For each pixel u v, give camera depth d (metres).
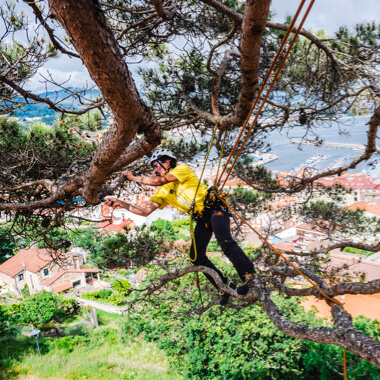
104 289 35.47
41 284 41.75
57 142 5.54
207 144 6.43
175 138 6.43
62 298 31.42
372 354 1.35
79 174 3.62
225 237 2.46
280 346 8.26
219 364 8.88
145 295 4.76
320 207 8.02
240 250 2.40
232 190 7.82
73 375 12.39
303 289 2.25
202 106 5.76
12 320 23.72
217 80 4.46
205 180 6.30
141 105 2.15
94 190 3.42
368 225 7.89
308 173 6.85
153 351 14.53
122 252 5.57
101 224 57.31
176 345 11.24
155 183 2.65
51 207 4.84
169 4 4.29
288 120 5.43
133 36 5.05
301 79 5.02
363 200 56.94
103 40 1.55
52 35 3.42
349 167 5.76
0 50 4.22
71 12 1.40
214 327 9.27
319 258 7.29
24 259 44.69
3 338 20.67
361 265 26.75
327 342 1.59
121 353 15.17
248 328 8.84
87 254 49.22
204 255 2.94
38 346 17.30
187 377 9.60
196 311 3.58
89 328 25.08
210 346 9.30
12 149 5.32
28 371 13.23
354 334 1.49
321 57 4.62
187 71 5.52
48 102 4.34
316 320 9.29
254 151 6.62
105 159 2.64
